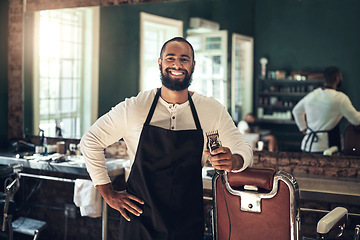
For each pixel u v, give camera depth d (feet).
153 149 6.70
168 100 6.89
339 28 10.37
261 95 11.19
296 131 10.93
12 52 14.75
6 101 14.88
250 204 6.61
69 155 13.16
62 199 13.92
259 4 11.12
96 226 13.44
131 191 6.84
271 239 6.55
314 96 10.67
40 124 14.33
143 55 12.69
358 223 10.36
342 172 10.59
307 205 10.87
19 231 12.62
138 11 12.71
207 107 6.96
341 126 10.52
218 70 11.66
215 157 5.93
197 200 6.75
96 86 13.41
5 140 14.87
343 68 10.37
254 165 11.46
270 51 11.05
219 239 7.04
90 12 13.39
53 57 14.07
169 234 6.53
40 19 14.24
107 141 6.94
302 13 10.70
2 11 14.66
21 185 14.38
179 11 12.14
